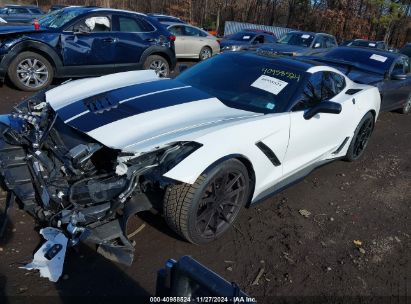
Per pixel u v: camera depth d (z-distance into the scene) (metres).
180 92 3.56
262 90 3.76
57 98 3.43
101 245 2.66
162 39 8.69
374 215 4.04
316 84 4.06
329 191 4.44
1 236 2.90
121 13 8.08
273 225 3.55
